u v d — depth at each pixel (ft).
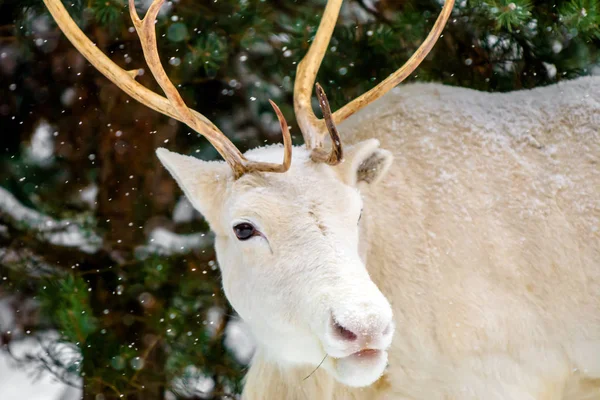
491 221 44.42
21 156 65.26
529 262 44.37
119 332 58.54
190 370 57.98
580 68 59.77
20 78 63.10
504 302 43.68
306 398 42.98
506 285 43.98
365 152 40.29
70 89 62.80
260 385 44.14
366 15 59.72
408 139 45.91
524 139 46.29
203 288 58.95
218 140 38.27
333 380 43.34
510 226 44.60
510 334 43.50
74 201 64.54
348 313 33.30
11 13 60.75
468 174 45.03
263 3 56.49
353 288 34.09
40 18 59.41
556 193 45.29
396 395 43.45
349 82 59.21
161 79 38.29
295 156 39.27
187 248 60.18
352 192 37.52
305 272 35.17
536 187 45.21
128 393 56.44
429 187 44.65
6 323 62.23
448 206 44.27
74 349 57.93
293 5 57.82
